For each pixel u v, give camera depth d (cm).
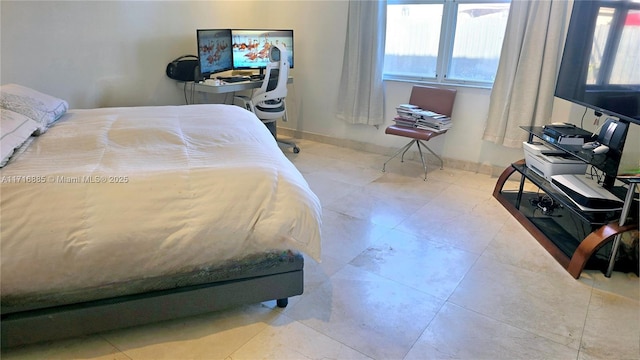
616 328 190
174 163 189
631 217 222
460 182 372
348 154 448
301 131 507
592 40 274
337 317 194
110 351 172
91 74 362
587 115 324
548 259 247
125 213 162
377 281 222
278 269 188
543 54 336
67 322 165
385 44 416
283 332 184
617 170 238
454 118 398
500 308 202
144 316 174
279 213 176
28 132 211
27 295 157
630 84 231
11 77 314
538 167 287
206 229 169
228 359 169
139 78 400
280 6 476
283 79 415
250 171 182
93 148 206
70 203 158
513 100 353
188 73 420
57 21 332
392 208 315
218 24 461
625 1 239
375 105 429
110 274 163
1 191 155
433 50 402
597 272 234
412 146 430
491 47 373
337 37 444
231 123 257
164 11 406
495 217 302
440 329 187
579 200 234
